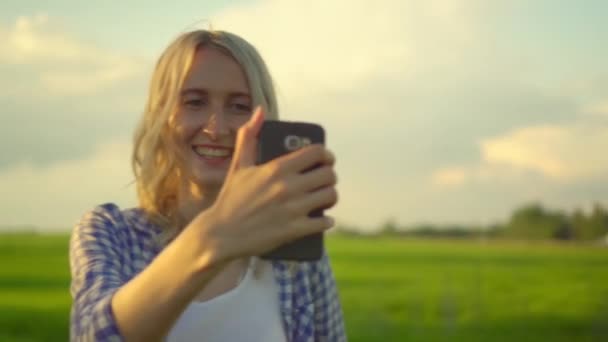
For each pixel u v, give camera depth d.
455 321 10.30
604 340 10.23
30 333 9.09
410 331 10.12
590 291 10.60
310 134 0.99
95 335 0.85
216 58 1.43
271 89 1.47
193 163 1.43
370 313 10.30
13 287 9.45
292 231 0.80
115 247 1.36
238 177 0.83
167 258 0.83
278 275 1.48
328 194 0.81
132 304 0.84
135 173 1.54
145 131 1.50
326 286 1.57
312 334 1.50
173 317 0.84
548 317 10.41
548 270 10.87
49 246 9.87
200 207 1.47
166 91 1.45
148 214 1.46
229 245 0.80
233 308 1.41
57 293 9.47
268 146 0.99
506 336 10.11
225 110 1.43
